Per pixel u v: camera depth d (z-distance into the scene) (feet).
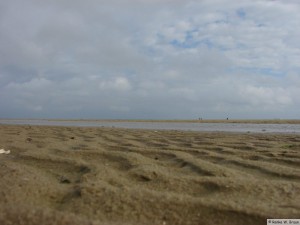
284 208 9.77
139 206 9.92
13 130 45.21
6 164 14.89
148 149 20.90
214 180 12.59
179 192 11.62
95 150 18.85
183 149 22.43
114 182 12.63
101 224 8.36
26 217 8.18
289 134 46.26
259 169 15.66
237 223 9.09
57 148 20.62
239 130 63.16
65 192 11.15
